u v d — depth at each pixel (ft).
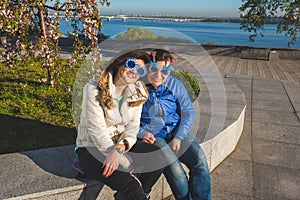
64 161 8.42
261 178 10.87
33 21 19.54
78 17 18.60
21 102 17.84
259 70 39.52
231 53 51.93
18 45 19.30
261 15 26.68
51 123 14.88
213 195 9.80
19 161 8.35
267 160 12.23
